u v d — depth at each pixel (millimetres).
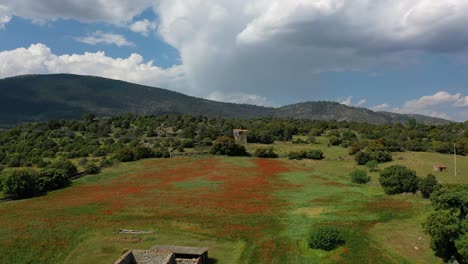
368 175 102062
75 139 159875
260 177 99312
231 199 76500
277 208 69062
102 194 84125
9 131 171125
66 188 91438
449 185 69250
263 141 162625
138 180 98125
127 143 155000
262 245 51156
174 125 195375
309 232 52469
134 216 65375
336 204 70125
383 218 60312
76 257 48094
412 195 76250
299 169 110625
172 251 44594
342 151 143875
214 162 120875
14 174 83688
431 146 142500
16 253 49438
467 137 156750
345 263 45062
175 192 83938
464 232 43531
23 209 72438
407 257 45812
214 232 56531
